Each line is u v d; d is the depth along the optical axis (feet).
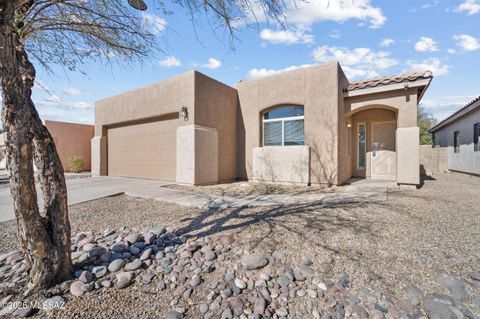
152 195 23.02
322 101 27.84
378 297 7.44
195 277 8.82
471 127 39.81
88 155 59.11
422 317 6.59
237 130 36.11
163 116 33.32
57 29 11.41
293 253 10.31
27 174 7.77
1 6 6.86
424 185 28.19
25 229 7.79
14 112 7.48
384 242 11.04
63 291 8.06
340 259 9.66
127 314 7.16
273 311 7.21
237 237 12.13
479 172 37.17
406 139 24.94
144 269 9.66
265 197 21.77
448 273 8.44
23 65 8.34
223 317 6.98
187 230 13.44
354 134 35.14
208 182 30.40
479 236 11.53
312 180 28.60
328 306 7.26
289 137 31.55
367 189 24.77
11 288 8.12
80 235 12.61
